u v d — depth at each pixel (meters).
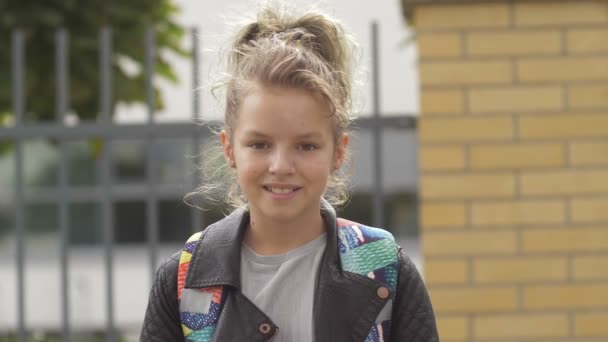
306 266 1.79
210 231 1.86
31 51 5.55
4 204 13.73
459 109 3.72
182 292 1.83
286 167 1.69
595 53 3.71
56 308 10.53
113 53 5.64
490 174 3.72
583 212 3.71
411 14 3.89
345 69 1.90
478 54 3.73
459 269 3.72
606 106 3.70
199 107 3.88
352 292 1.77
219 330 1.77
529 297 3.70
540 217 3.71
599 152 3.70
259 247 1.82
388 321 1.80
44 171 12.67
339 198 2.03
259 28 1.90
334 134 1.77
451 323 3.71
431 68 3.73
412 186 11.57
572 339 3.71
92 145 5.85
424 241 3.73
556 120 3.71
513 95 3.72
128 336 8.58
